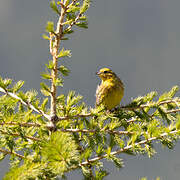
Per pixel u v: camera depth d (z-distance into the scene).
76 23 8.97
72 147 7.22
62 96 9.09
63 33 8.80
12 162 8.41
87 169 7.99
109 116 9.12
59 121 9.19
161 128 8.27
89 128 8.91
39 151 8.30
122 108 9.87
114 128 8.84
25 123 8.36
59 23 8.84
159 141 8.39
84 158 7.98
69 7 8.90
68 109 9.18
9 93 8.95
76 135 8.94
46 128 8.70
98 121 9.09
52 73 8.66
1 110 9.00
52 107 8.87
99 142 8.75
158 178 6.66
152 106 9.37
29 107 9.12
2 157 8.23
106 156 8.14
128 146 8.30
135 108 9.76
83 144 8.93
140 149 8.33
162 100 9.27
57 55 8.58
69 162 6.93
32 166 6.92
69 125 9.22
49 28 8.24
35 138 8.28
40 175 7.20
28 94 9.13
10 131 8.16
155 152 8.38
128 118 10.02
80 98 9.32
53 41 9.03
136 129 8.95
